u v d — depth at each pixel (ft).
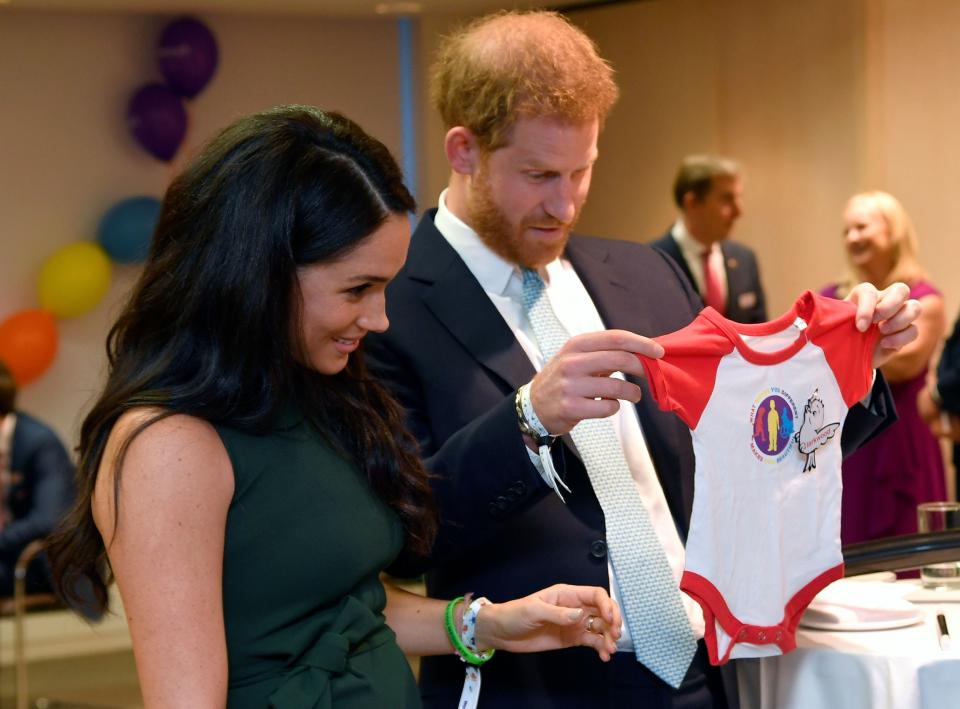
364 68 21.94
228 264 4.65
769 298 20.16
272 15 21.18
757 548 5.98
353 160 4.82
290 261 4.69
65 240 20.22
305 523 4.84
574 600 5.55
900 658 6.03
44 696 17.02
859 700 6.15
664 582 6.21
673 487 6.52
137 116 19.93
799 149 19.42
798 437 6.08
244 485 4.71
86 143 20.25
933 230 17.69
